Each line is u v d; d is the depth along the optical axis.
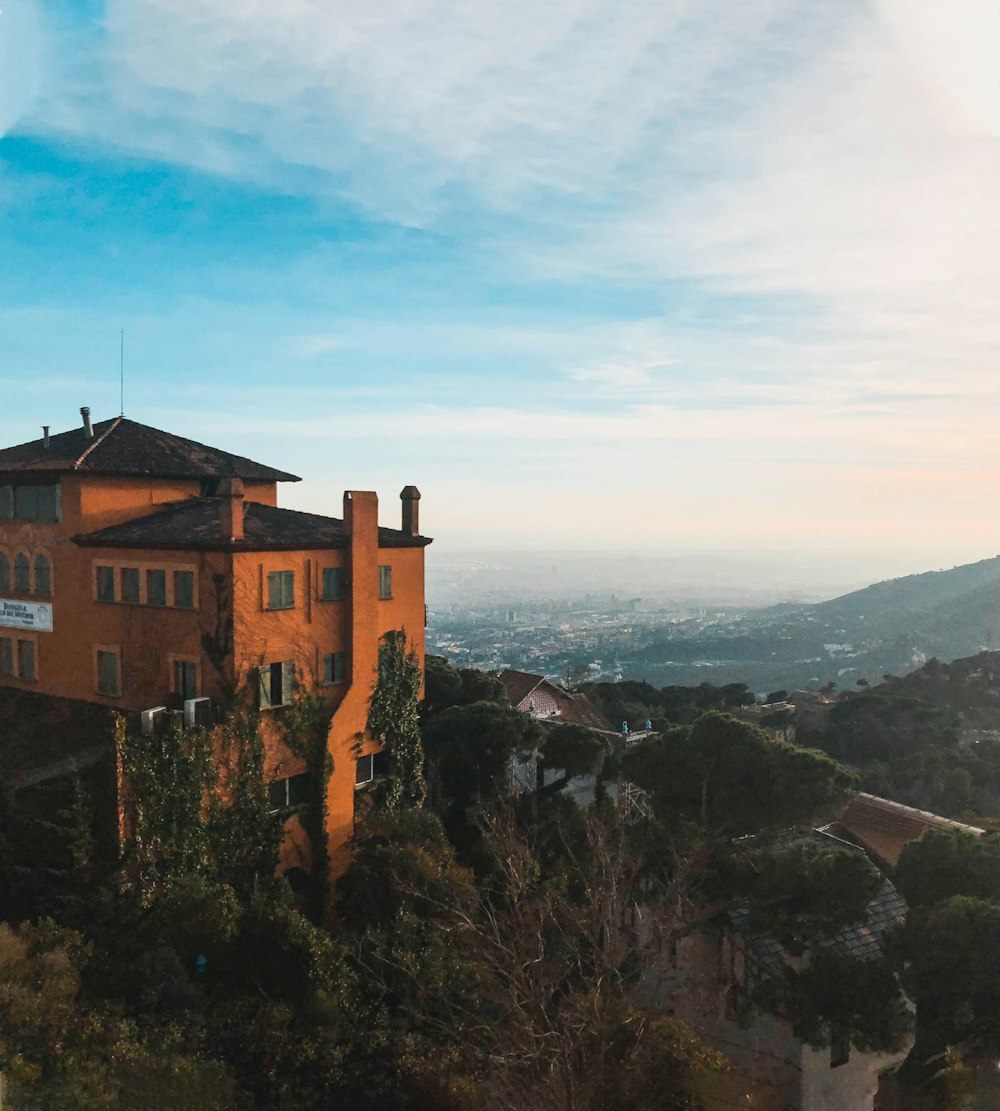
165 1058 17.78
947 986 17.84
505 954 19.00
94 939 21.56
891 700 65.00
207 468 33.03
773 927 21.14
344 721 29.45
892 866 29.84
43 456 30.73
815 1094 21.00
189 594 26.69
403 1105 18.11
